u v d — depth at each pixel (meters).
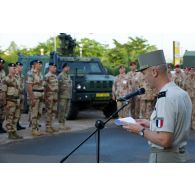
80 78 12.48
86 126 11.22
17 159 7.01
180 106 2.84
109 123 11.73
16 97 8.87
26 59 14.88
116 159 7.06
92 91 12.42
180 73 11.53
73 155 7.39
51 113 9.86
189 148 8.03
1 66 9.67
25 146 8.26
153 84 2.96
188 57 19.69
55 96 9.85
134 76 11.01
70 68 12.95
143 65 2.97
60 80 10.31
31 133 9.75
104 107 13.27
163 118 2.84
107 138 9.25
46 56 14.80
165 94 2.87
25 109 13.62
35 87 9.29
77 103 12.55
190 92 11.05
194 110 10.89
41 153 7.59
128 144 8.52
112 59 33.00
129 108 11.13
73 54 14.60
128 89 10.98
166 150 2.96
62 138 9.23
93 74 13.09
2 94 8.80
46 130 9.88
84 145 8.41
